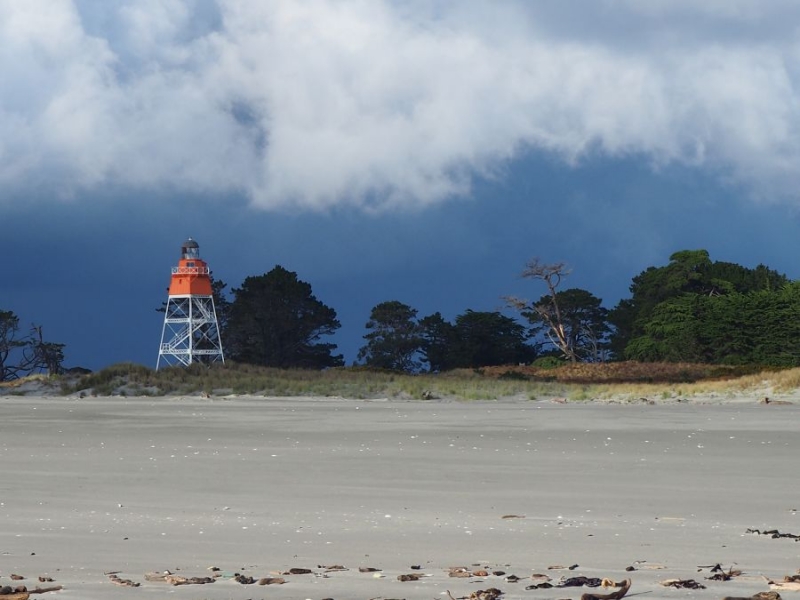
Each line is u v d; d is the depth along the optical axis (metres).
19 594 21.16
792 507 34.53
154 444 58.16
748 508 34.38
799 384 99.88
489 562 25.09
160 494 38.66
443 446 55.41
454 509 34.53
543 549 26.88
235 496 38.09
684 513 33.38
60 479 43.16
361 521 32.00
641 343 194.38
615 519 32.12
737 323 180.38
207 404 99.62
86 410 89.50
